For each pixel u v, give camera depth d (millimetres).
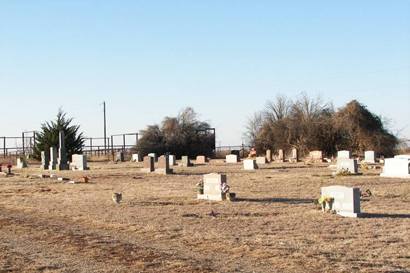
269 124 96875
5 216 23750
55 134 86875
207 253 14805
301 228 18797
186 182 42125
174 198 30031
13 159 96000
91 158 98750
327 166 63344
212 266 13258
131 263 13812
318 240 16391
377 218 21141
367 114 89000
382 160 70875
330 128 89812
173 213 23266
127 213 23375
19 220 22359
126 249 15617
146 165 56688
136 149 102188
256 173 51531
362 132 87875
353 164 47906
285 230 18406
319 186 36500
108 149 108312
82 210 24828
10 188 38406
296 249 14938
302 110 94125
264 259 13867
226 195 28906
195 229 18703
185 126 104812
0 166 60500
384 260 13516
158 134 103875
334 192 22719
